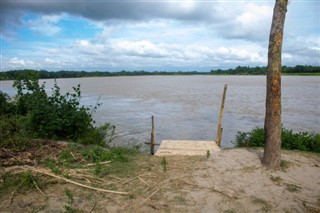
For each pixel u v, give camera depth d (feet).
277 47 21.89
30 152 26.78
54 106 34.78
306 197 18.86
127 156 27.12
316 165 24.29
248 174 22.02
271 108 22.58
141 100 114.83
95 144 34.37
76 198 18.45
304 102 100.27
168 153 29.68
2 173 21.48
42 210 16.93
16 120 36.45
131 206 17.47
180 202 17.90
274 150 22.88
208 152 27.22
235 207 17.38
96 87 221.46
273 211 17.06
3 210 16.83
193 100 111.45
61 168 23.44
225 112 79.97
